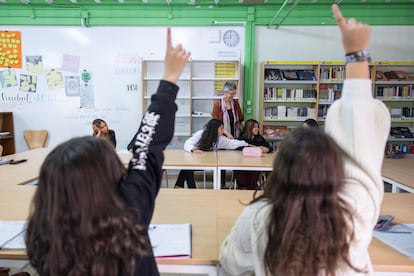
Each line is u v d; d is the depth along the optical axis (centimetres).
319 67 459
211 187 451
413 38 476
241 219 87
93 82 486
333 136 75
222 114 438
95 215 63
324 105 482
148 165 77
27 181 230
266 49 483
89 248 63
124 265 67
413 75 479
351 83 77
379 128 74
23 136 495
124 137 498
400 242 118
